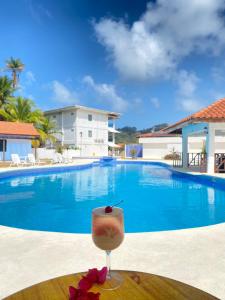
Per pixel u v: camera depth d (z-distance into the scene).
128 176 19.03
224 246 4.44
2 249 4.36
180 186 14.50
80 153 40.78
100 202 10.59
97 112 45.91
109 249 1.87
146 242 4.61
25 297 1.66
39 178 17.70
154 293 1.69
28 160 24.23
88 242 4.65
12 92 35.03
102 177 18.53
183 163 22.27
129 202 10.56
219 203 10.27
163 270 3.60
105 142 47.59
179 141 37.88
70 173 20.98
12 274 3.53
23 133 25.92
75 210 9.19
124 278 1.87
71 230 6.93
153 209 9.27
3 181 16.11
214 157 16.03
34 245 4.52
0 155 25.33
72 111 43.16
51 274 3.52
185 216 8.30
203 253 4.16
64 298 1.65
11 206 9.81
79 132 42.91
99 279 1.77
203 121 14.91
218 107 16.08
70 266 3.75
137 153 41.59
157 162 29.11
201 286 3.19
